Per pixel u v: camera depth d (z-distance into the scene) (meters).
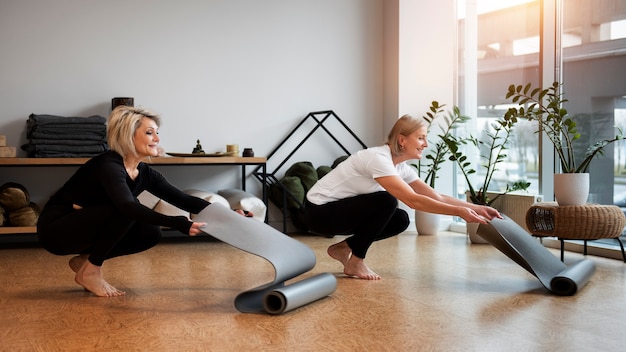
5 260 4.61
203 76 6.03
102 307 3.01
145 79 5.88
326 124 6.40
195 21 6.00
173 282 3.64
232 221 2.96
